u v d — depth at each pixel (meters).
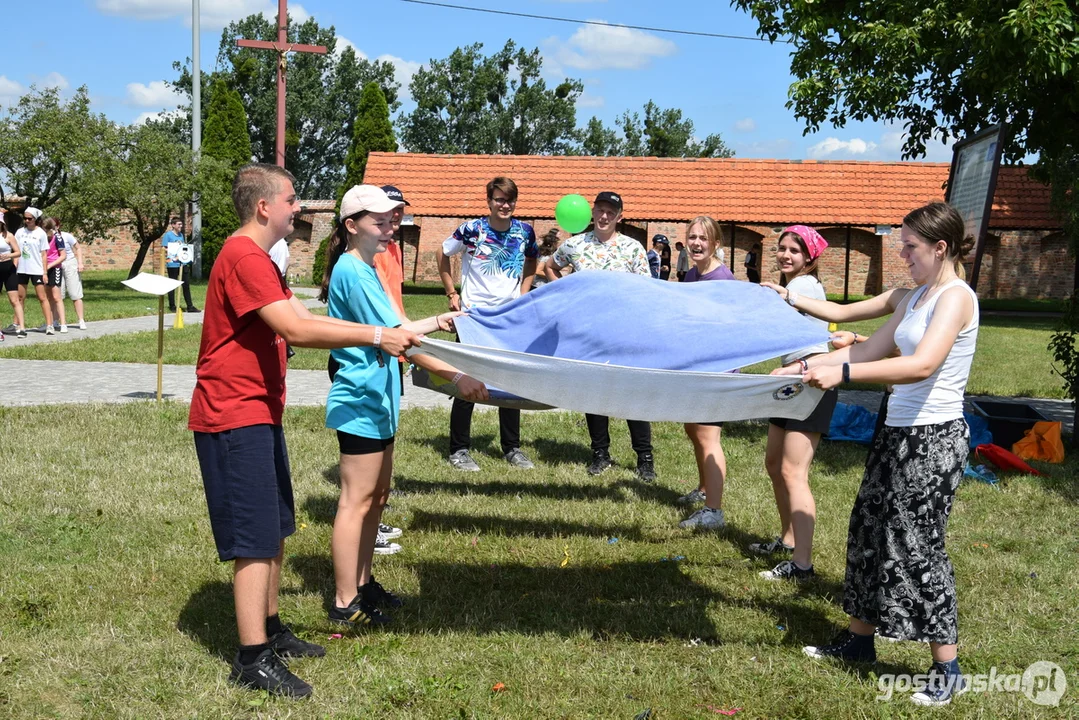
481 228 7.71
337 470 7.78
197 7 33.91
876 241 35.88
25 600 4.91
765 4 14.03
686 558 5.91
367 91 41.59
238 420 3.92
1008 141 10.45
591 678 4.20
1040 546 6.24
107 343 15.64
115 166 29.11
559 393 4.26
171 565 5.46
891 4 11.36
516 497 7.22
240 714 3.84
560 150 86.19
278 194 3.97
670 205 33.69
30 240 16.56
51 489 6.96
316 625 4.75
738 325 4.72
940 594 4.02
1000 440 9.50
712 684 4.20
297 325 3.88
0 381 11.96
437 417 10.17
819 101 13.34
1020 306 33.12
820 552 6.01
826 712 3.94
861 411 9.82
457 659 4.39
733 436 9.75
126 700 3.92
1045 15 8.44
